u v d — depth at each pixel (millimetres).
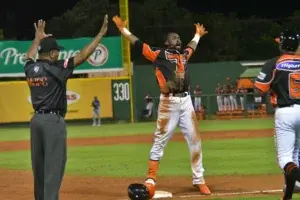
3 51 79938
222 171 30438
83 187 26062
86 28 115938
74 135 61062
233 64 90875
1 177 30203
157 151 22859
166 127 22844
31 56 19516
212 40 117750
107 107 82812
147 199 22031
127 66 82062
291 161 19031
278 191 23391
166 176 28922
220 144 45594
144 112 85188
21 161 38688
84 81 82188
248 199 21609
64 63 18578
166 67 22750
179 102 22859
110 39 80188
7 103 82625
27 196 24234
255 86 19641
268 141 47188
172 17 117812
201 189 23469
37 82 18375
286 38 19203
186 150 42281
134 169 32625
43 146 18516
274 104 19578
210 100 85625
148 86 87875
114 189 25422
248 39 120625
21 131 73938
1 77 81562
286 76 18969
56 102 18469
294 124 19047
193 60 116125
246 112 84375
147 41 113750
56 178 18281
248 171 30234
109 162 36375
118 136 57719
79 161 37375
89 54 18703
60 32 118312
